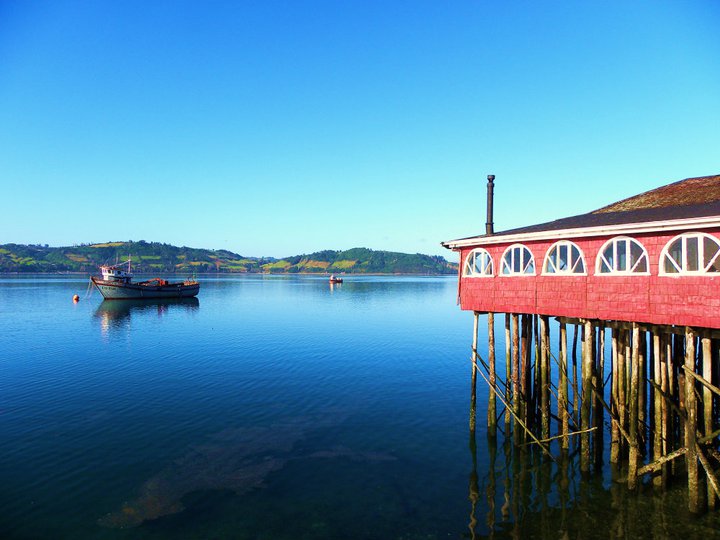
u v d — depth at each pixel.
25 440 19.06
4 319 57.75
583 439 16.30
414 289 142.12
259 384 28.09
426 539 12.91
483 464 17.55
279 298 99.50
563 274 17.31
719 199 21.30
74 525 13.20
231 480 16.02
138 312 67.25
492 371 19.92
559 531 13.27
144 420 21.61
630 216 17.84
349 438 19.88
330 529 13.27
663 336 14.95
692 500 13.64
